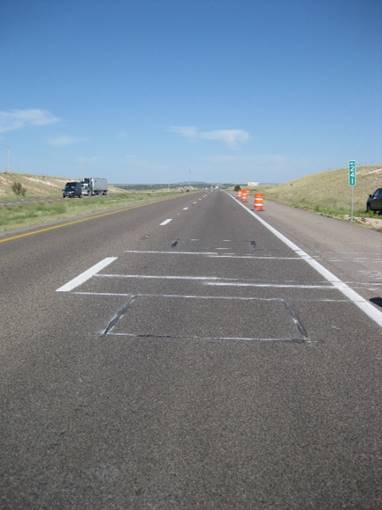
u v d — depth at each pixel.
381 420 4.14
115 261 12.44
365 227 23.31
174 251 14.46
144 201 54.19
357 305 8.27
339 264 12.58
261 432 3.92
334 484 3.24
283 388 4.79
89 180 82.81
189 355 5.70
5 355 5.61
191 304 8.17
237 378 5.02
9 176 123.69
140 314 7.48
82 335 6.39
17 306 7.86
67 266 11.62
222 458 3.54
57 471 3.37
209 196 79.94
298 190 118.25
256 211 36.22
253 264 12.38
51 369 5.20
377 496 3.13
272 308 8.00
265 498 3.10
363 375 5.14
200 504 3.04
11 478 3.29
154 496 3.11
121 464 3.46
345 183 103.31
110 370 5.19
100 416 4.17
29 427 3.97
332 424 4.06
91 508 3.00
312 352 5.87
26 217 28.16
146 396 4.57
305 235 19.53
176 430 3.95
